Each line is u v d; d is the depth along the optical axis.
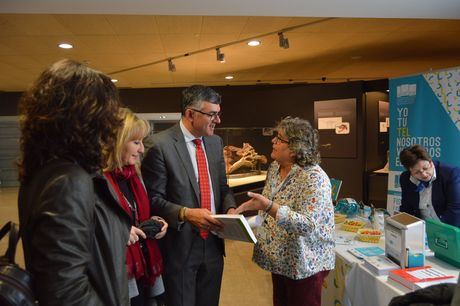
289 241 1.68
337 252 2.06
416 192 2.47
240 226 1.47
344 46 4.95
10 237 0.83
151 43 4.59
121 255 0.91
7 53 4.98
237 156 5.23
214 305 1.88
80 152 0.82
